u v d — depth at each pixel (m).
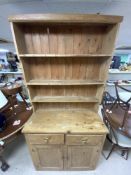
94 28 1.35
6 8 1.65
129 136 1.40
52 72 1.56
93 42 1.41
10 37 2.88
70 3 1.51
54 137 1.39
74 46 1.42
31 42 1.40
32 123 1.49
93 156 1.53
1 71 3.44
